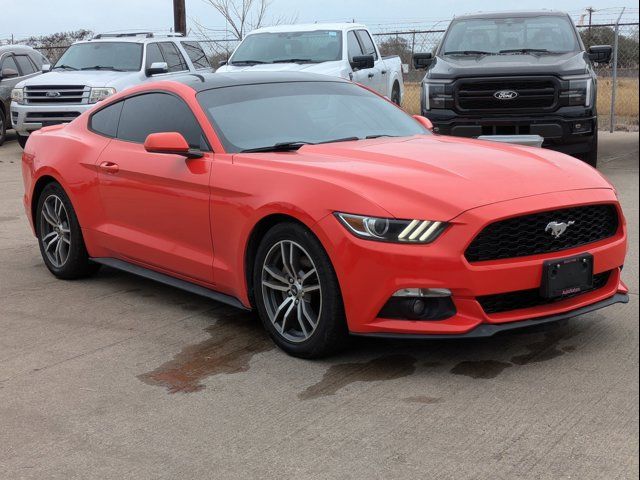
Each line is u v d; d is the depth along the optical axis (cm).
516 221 400
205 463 325
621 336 451
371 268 394
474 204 393
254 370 424
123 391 401
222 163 477
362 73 1342
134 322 512
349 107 547
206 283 500
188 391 399
